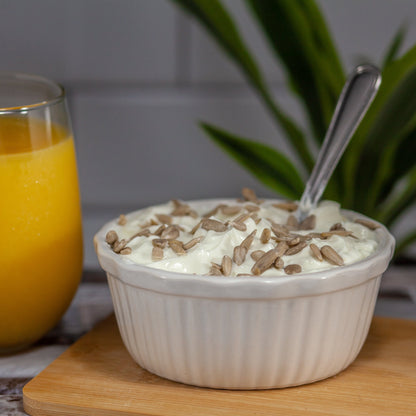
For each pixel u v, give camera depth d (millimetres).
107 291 619
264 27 587
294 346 482
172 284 472
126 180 750
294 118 730
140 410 482
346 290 480
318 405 485
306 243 492
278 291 468
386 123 572
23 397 497
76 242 546
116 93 729
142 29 713
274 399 489
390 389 499
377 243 510
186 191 752
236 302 471
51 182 524
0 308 524
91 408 485
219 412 479
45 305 535
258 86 611
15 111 509
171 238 503
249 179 747
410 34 712
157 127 736
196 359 486
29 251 521
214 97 728
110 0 708
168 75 724
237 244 492
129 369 518
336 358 495
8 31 714
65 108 541
